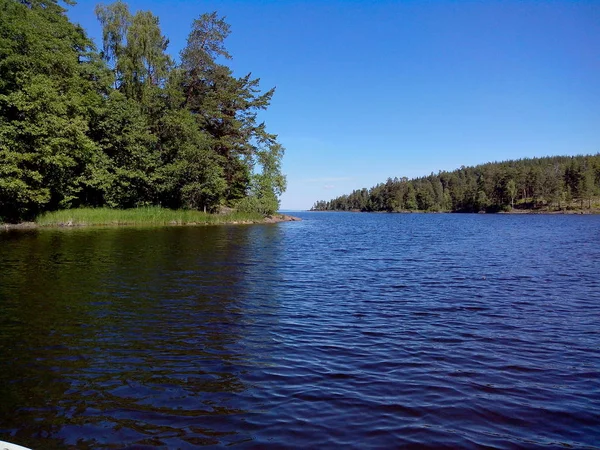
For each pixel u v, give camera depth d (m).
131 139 37.28
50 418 4.45
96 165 35.31
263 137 51.62
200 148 43.38
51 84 28.95
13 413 4.54
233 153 50.31
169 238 25.19
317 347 6.94
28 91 27.19
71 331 7.30
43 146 27.61
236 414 4.65
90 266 13.97
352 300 10.52
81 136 30.45
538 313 9.45
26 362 5.92
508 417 4.71
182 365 5.98
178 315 8.52
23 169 27.72
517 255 21.20
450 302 10.45
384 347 7.02
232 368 5.94
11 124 27.59
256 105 50.84
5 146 26.61
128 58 40.31
